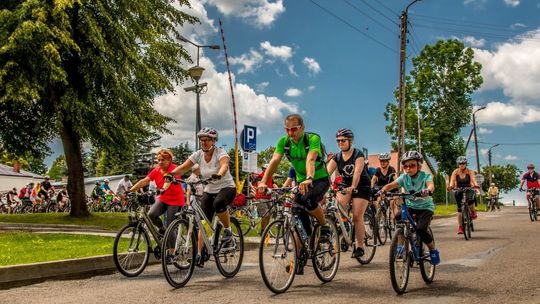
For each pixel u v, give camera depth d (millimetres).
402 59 25844
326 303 5648
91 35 17469
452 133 51375
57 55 16469
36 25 16094
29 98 17344
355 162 8109
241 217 15211
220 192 7391
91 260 8203
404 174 6879
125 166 69000
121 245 7773
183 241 6855
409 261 6348
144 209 8141
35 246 10484
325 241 6812
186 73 21953
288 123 6680
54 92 18562
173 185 8320
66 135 19891
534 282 6621
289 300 5828
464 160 12711
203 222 7238
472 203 12602
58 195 29500
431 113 52250
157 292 6449
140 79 19625
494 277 7016
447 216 26188
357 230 8203
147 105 20328
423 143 51469
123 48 18453
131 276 7809
